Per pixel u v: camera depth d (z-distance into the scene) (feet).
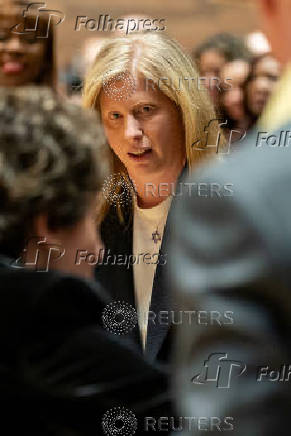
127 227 8.07
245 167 4.25
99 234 7.94
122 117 8.22
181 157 8.23
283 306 4.05
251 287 4.07
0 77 9.01
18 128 6.83
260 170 4.21
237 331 4.07
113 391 6.51
